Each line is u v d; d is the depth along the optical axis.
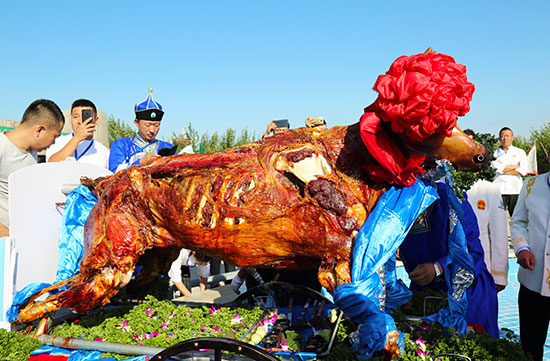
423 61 3.17
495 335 4.34
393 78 3.23
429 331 3.66
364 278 3.39
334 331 3.57
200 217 3.94
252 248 3.94
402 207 3.54
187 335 3.97
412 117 3.15
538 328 5.00
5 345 3.69
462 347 3.31
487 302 4.36
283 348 3.57
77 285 4.21
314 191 3.69
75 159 6.86
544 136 24.00
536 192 5.03
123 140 6.93
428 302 4.33
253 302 4.88
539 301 4.98
